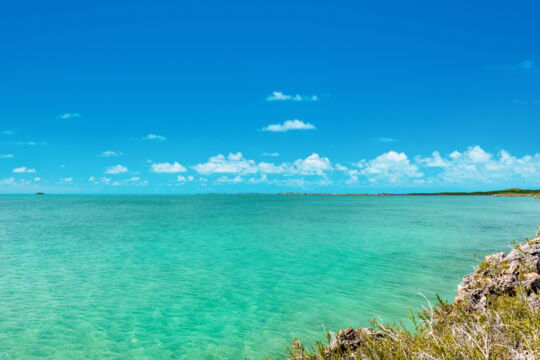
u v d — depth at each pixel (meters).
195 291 15.14
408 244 27.08
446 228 38.81
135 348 9.75
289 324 11.33
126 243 29.00
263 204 132.62
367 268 18.91
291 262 21.00
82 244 28.58
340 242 28.77
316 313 12.26
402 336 5.28
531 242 8.84
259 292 14.91
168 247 26.95
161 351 9.55
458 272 17.69
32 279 17.22
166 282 16.66
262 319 11.80
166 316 12.20
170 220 52.94
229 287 15.67
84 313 12.50
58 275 18.08
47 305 13.38
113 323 11.57
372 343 5.29
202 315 12.26
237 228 40.53
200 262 21.22
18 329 11.03
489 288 7.26
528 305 5.54
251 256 22.97
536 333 4.16
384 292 14.48
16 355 9.27
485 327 4.80
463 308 6.75
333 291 14.79
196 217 59.94
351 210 84.38
